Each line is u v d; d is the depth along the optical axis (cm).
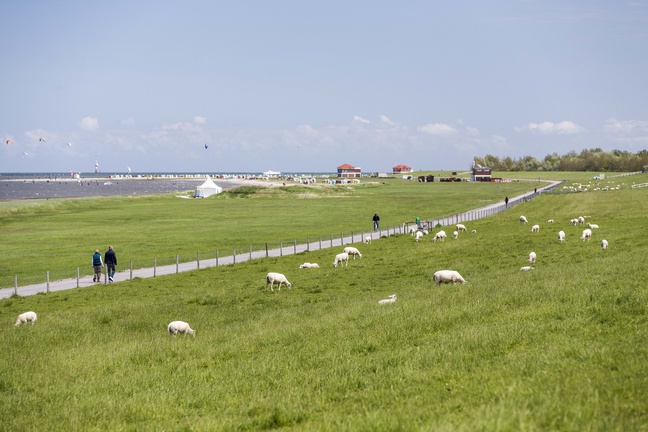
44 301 4147
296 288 4281
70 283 5000
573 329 2030
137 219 11994
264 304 3694
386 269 4956
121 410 1673
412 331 2309
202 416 1585
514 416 1168
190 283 4759
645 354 1568
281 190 19550
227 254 6650
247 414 1562
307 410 1540
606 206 10688
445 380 1661
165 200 18450
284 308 3488
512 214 10362
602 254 4669
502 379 1520
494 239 6550
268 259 6012
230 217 12162
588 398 1256
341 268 5159
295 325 2684
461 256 5409
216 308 3628
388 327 2386
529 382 1466
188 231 9581
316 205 15362
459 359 1827
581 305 2345
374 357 2002
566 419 1151
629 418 1162
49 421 1614
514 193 19350
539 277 3388
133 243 8069
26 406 1766
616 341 1770
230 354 2288
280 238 8356
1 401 1819
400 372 1762
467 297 2850
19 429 1557
